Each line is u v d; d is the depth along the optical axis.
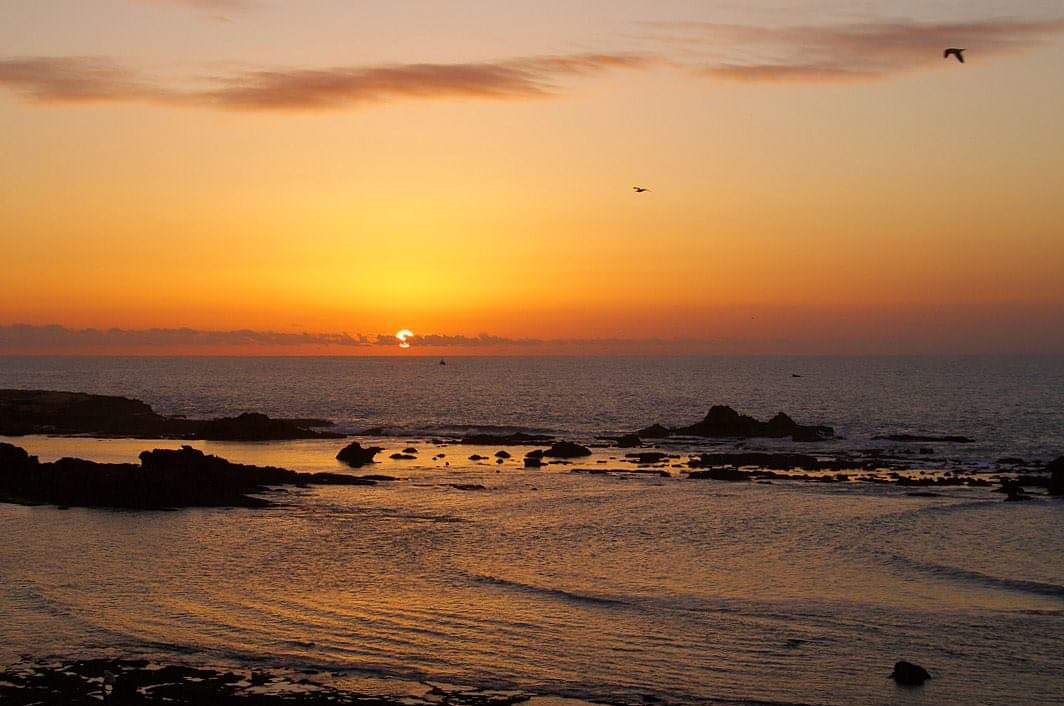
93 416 119.94
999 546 46.62
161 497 58.41
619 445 96.31
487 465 81.31
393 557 43.78
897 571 41.12
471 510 57.34
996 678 28.23
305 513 56.22
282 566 41.88
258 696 26.34
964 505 59.31
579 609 35.06
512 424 126.81
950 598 36.62
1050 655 30.08
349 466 80.25
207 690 26.64
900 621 33.53
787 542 47.56
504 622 33.47
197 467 63.53
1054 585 38.56
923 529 51.19
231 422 104.62
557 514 55.91
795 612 34.66
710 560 43.31
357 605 35.56
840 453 89.94
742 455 83.38
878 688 27.48
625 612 34.66
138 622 33.28
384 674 28.41
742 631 32.50
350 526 51.88
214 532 50.00
